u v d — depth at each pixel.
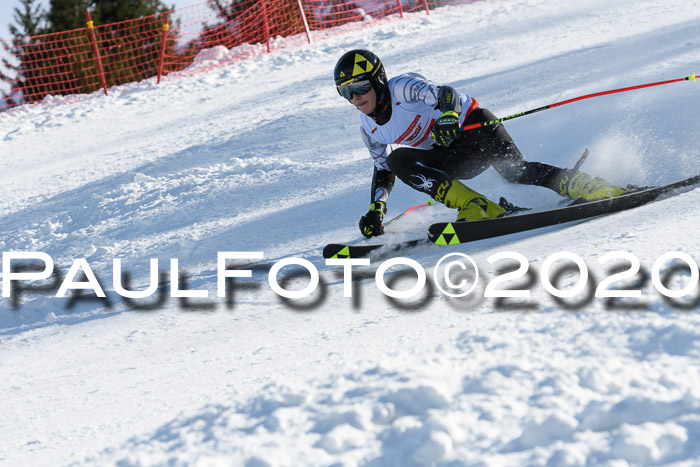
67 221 20.03
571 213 9.36
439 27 46.75
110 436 5.32
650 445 3.41
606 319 4.96
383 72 10.30
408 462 3.69
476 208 9.91
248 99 35.81
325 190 16.02
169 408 5.68
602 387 4.05
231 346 7.78
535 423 3.70
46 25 73.19
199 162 23.12
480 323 5.64
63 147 34.03
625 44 26.09
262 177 18.89
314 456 3.88
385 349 5.60
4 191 26.55
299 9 51.84
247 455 4.00
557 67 24.55
